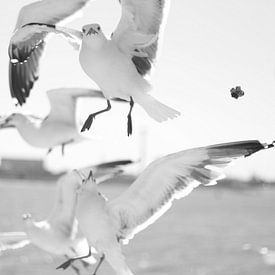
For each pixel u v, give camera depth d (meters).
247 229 18.36
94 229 2.81
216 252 13.30
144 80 2.55
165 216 23.08
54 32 2.59
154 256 12.85
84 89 3.84
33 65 2.83
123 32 2.54
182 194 2.66
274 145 2.41
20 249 12.40
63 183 3.53
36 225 3.71
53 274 10.34
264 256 12.71
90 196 2.82
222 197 39.12
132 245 14.47
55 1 2.80
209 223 20.25
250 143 2.46
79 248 3.67
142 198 2.76
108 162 3.21
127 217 2.80
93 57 2.50
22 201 26.47
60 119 3.87
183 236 16.23
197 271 11.32
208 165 2.57
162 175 2.67
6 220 16.83
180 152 2.59
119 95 2.55
